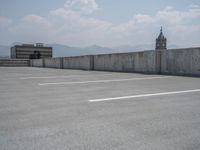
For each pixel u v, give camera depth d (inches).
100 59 675.4
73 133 94.0
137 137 88.8
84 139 87.1
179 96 178.7
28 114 126.3
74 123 107.8
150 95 185.2
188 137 88.5
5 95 196.4
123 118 115.6
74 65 856.3
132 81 307.0
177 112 126.9
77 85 268.5
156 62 464.1
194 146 80.0
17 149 78.5
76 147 79.6
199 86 241.1
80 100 166.9
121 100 164.6
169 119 113.2
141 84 267.1
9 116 122.6
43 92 213.0
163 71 452.8
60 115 122.9
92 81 316.8
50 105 149.8
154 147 79.1
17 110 136.6
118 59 589.6
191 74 390.3
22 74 521.7
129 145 81.0
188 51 394.6
